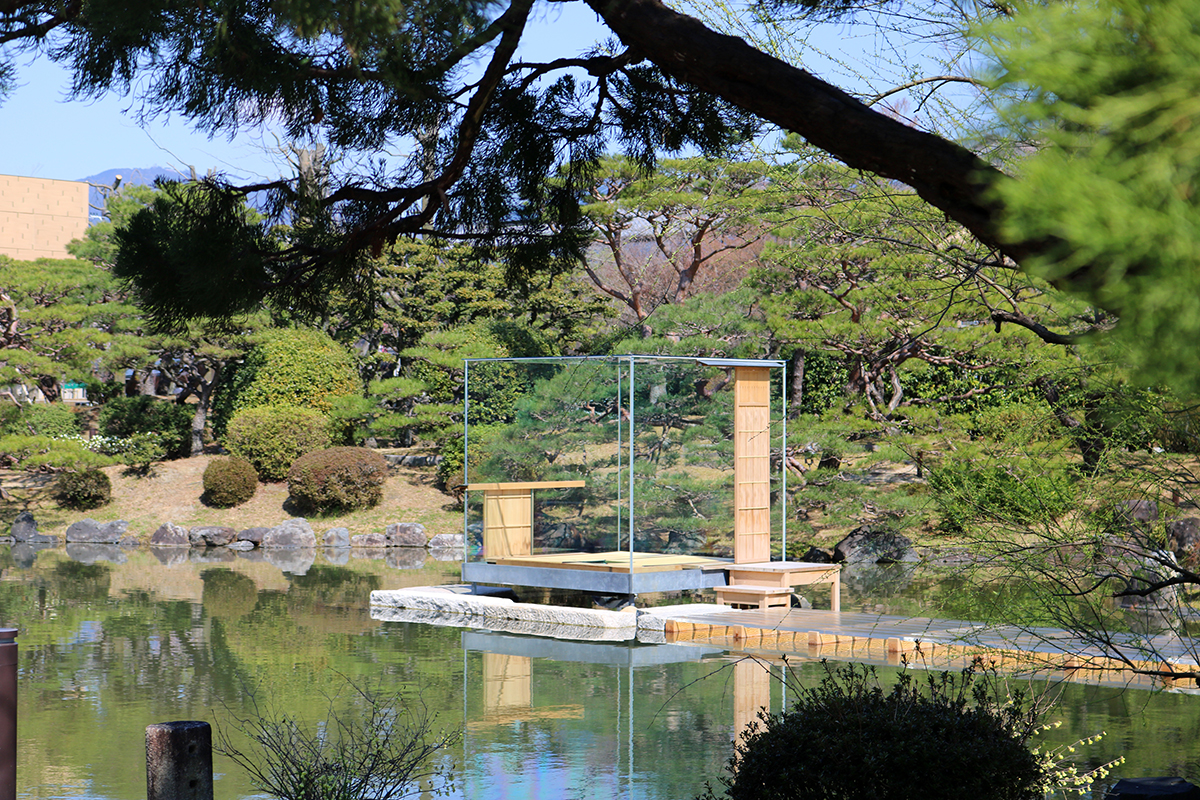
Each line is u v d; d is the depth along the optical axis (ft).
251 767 21.18
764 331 62.44
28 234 142.31
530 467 46.57
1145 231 3.16
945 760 13.33
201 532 74.59
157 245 14.69
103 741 23.41
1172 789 15.44
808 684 28.89
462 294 84.17
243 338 85.56
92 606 45.55
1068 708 25.03
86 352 81.30
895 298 49.88
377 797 17.26
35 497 83.10
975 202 7.90
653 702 27.45
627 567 41.04
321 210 15.61
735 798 14.69
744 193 59.52
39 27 14.07
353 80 13.91
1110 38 3.39
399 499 78.64
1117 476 13.52
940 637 31.01
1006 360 47.29
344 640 37.52
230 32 12.25
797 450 59.88
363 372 93.25
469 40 11.57
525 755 22.16
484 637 38.32
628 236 82.38
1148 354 3.49
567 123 17.13
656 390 45.24
